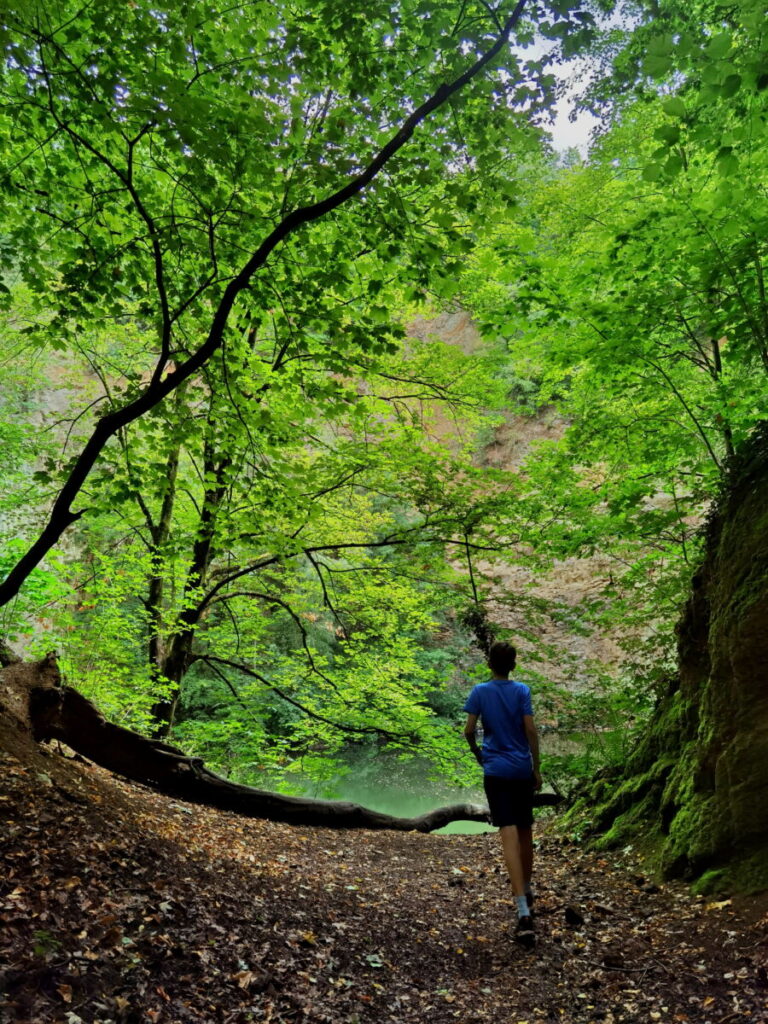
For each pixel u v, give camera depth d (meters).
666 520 7.54
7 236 7.05
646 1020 2.79
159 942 2.88
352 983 3.18
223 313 4.35
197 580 10.41
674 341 7.89
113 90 4.06
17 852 3.17
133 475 5.88
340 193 4.12
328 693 11.80
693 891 4.02
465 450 10.84
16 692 5.45
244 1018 2.60
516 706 4.31
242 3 4.55
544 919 4.19
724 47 3.03
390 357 9.50
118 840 3.90
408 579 10.30
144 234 5.44
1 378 11.16
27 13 3.85
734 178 5.19
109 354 10.66
